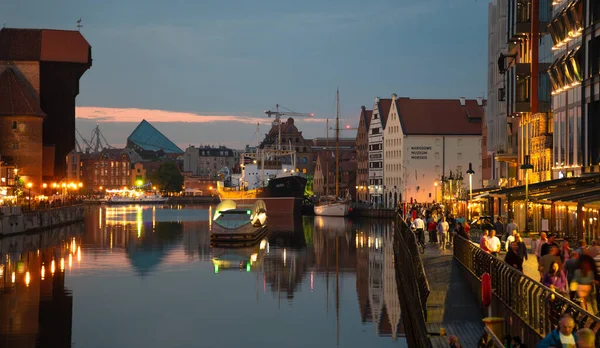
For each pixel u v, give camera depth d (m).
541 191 55.66
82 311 47.56
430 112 180.62
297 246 90.69
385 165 190.12
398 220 81.25
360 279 62.22
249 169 191.00
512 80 77.06
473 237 67.69
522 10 75.50
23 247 86.44
